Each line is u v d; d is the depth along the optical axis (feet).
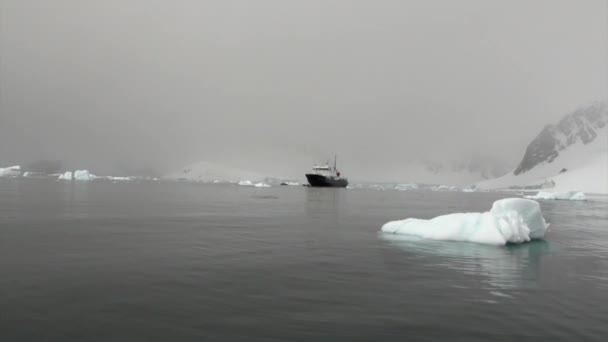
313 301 26.37
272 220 75.05
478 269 36.65
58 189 170.09
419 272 34.99
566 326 22.79
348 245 48.24
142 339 19.95
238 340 20.10
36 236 47.93
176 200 126.72
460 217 55.62
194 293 27.45
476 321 23.31
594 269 37.40
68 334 20.35
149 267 34.32
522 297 28.14
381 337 20.80
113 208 89.15
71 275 30.94
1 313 22.89
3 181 260.42
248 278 31.71
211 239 50.16
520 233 53.16
